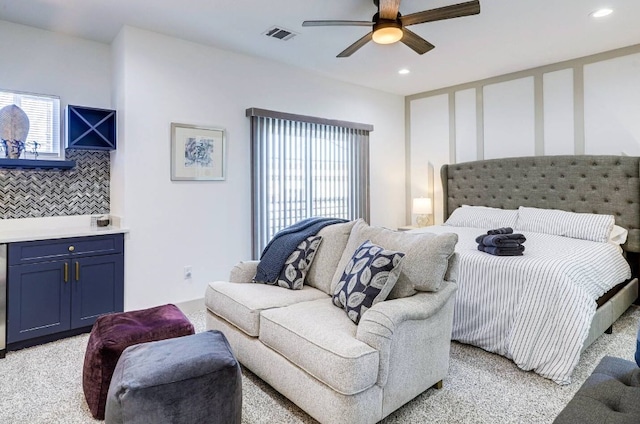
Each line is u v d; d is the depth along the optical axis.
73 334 3.09
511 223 4.16
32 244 2.86
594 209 3.94
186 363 1.65
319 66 4.36
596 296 2.74
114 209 3.58
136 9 2.99
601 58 3.93
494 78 4.75
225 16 3.11
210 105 3.79
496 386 2.31
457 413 2.05
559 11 3.00
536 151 4.43
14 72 3.22
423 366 2.09
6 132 3.11
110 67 3.66
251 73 4.06
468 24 3.23
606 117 3.93
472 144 4.99
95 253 3.16
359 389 1.70
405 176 5.73
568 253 3.00
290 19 3.16
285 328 2.02
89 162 3.60
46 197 3.40
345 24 2.68
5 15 3.08
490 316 2.72
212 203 3.84
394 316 1.87
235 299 2.44
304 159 4.50
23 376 2.45
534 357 2.44
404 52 3.89
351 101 5.02
